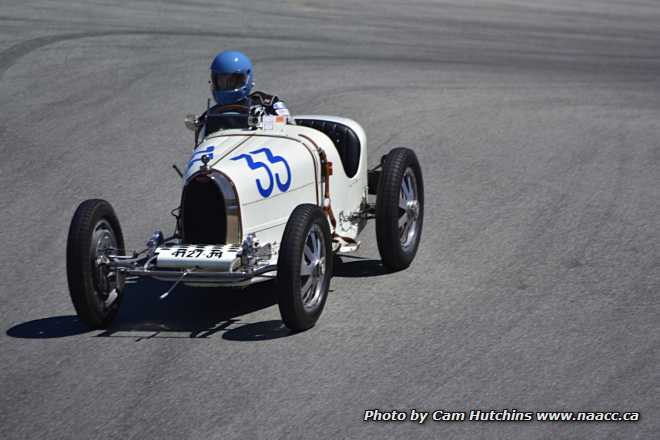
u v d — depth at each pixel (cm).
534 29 9681
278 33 7869
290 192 2723
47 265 3162
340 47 7425
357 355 2366
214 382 2225
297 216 2450
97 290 2534
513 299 2756
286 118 3058
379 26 8900
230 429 1997
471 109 5397
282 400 2123
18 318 2716
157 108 5188
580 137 4816
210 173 2541
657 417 2031
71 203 3784
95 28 7388
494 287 2866
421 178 3147
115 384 2233
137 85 5666
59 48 6556
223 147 2734
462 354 2364
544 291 2820
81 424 2044
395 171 2958
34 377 2292
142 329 2591
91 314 2503
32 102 5247
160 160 4344
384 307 2709
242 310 2723
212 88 3038
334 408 2083
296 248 2402
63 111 5094
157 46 6838
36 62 6131
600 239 3303
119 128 4816
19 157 4353
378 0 11075
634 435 1958
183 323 2630
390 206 2925
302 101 5369
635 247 3212
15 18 7588
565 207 3681
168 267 2494
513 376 2234
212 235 2589
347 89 5734
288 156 2742
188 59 6431
